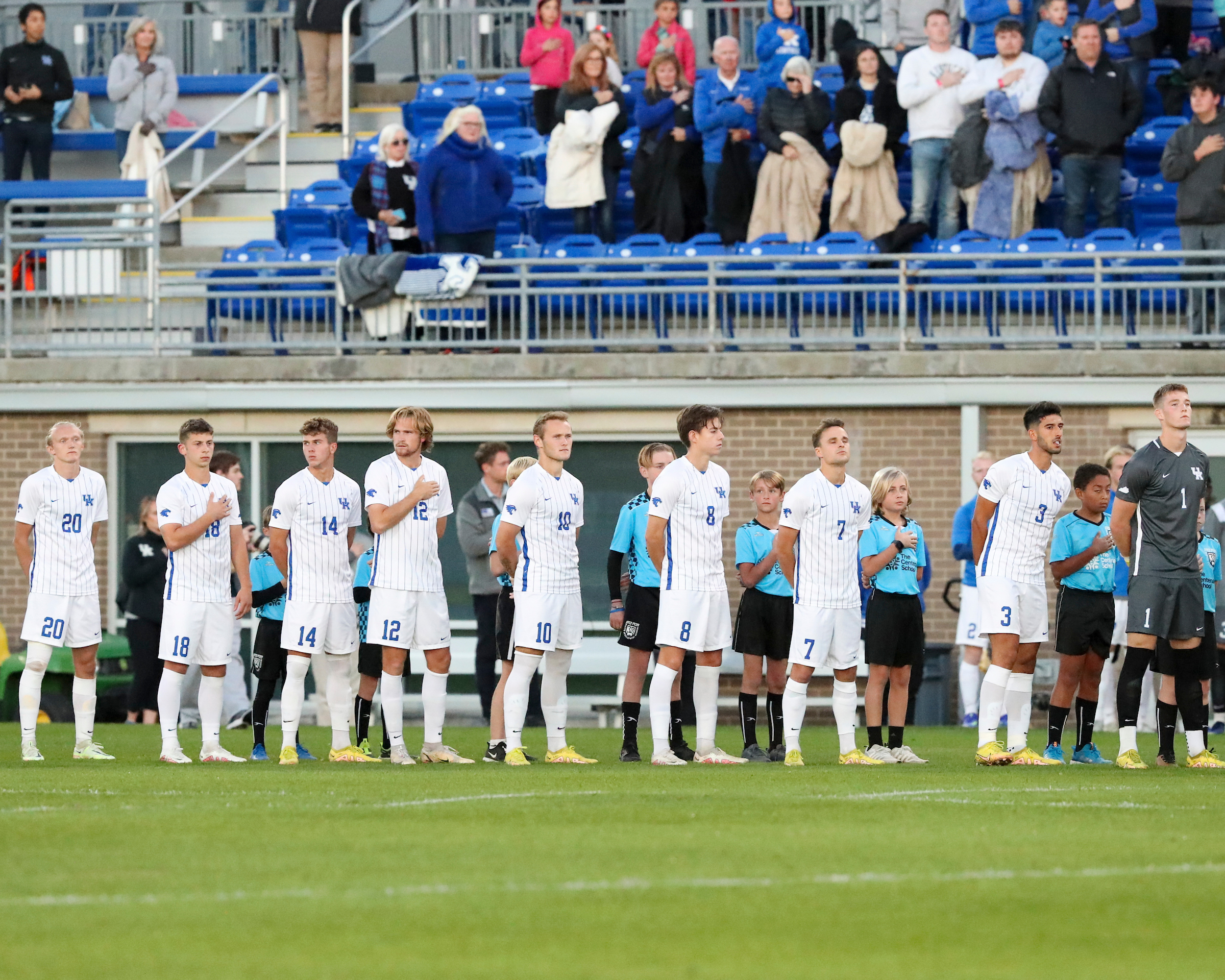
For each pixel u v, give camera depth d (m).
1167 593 39.41
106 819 28.02
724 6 90.06
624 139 81.44
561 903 20.45
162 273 70.75
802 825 27.25
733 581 63.38
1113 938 18.66
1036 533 40.28
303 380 64.75
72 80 84.19
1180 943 18.45
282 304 68.75
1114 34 80.06
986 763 40.69
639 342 63.66
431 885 21.64
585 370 63.81
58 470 42.41
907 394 62.56
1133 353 61.78
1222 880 22.06
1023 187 70.94
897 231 68.62
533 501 40.75
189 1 92.50
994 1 81.25
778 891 21.25
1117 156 70.62
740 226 71.44
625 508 43.72
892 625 41.88
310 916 19.75
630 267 68.44
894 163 72.06
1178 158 65.25
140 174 83.50
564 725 42.59
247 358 65.06
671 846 24.89
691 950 18.00
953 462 62.81
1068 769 39.28
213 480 41.69
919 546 42.88
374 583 41.12
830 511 40.34
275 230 78.31
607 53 74.81
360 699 44.97
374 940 18.50
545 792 32.53
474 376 64.19
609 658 63.22
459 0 93.19
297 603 41.00
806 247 68.62
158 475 66.25
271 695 44.00
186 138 87.75
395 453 41.47
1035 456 40.22
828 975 16.92
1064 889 21.41
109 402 65.31
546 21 80.12
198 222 82.31
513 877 22.17
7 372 65.69
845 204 70.75
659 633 41.00
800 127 71.75
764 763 42.03
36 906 20.31
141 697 58.66
